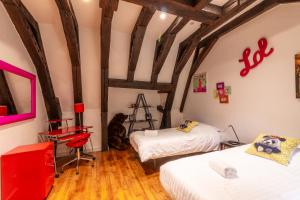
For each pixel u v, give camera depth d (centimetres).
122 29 347
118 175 298
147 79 454
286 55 256
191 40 379
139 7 277
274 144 213
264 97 290
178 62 438
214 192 139
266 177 163
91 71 384
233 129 356
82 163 354
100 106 442
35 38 304
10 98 236
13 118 229
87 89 405
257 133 305
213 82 411
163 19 315
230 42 359
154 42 402
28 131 285
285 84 258
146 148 302
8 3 229
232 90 357
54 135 311
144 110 543
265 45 286
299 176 164
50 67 351
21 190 210
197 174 169
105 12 256
